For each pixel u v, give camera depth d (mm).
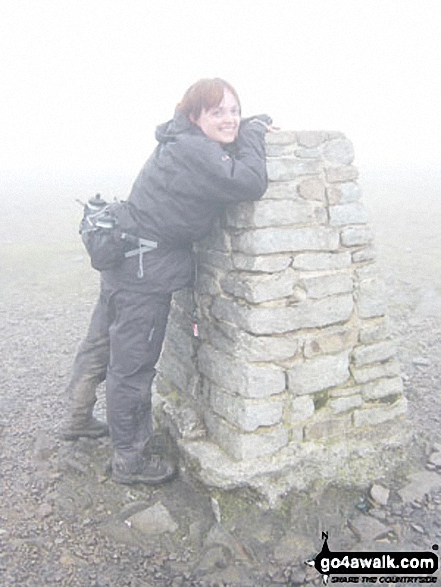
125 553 3885
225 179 3602
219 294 4246
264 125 3906
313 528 3979
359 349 4355
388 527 3984
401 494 4254
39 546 3926
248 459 4070
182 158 3650
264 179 3746
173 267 3980
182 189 3697
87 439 5023
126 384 4164
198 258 4426
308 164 4004
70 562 3803
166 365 5078
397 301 8711
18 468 4793
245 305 4004
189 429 4457
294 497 4090
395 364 4543
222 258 4160
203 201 3771
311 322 4113
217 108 3770
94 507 4289
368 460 4383
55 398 6133
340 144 4141
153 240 3900
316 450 4223
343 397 4340
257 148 3756
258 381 3994
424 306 8477
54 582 3650
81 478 4602
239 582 3643
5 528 4082
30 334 8102
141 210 3852
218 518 4035
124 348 4082
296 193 3963
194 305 4488
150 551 3898
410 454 4680
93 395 4832
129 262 3932
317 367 4184
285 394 4121
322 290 4121
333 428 4328
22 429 5449
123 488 4457
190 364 4672
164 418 4793
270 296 3953
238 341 4047
